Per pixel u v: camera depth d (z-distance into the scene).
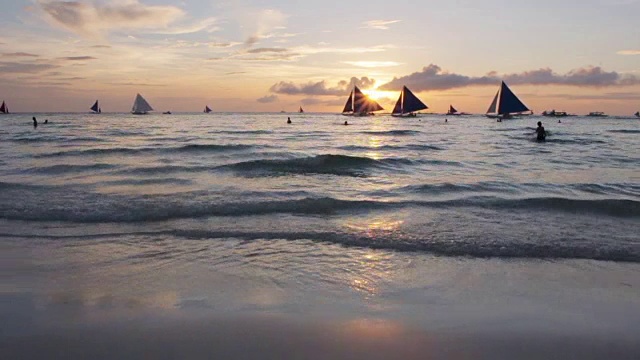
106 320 4.37
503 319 4.50
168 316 4.48
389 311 4.67
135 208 9.29
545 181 13.76
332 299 4.98
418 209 9.63
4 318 4.39
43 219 8.48
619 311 4.73
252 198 10.59
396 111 85.88
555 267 6.11
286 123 75.38
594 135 40.94
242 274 5.75
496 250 6.79
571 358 3.77
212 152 22.64
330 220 8.61
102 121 78.81
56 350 3.79
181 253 6.58
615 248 6.91
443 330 4.24
